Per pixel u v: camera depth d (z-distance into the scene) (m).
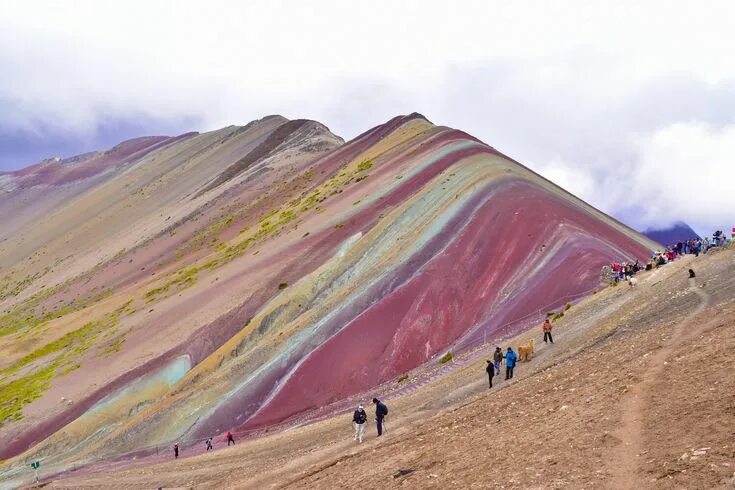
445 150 117.69
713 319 23.31
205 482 45.03
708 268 37.38
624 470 13.20
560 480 13.79
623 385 19.05
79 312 133.00
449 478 17.50
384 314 70.38
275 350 73.12
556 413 19.52
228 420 65.44
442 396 39.69
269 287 92.38
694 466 12.06
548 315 53.47
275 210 145.25
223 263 118.88
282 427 60.72
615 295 44.94
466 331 65.31
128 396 80.38
